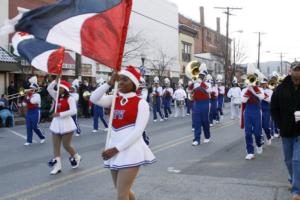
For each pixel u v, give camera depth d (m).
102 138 14.87
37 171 9.06
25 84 22.39
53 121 8.80
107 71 34.66
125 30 5.11
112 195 7.04
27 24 5.48
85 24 5.26
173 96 26.28
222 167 9.32
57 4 5.39
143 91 12.36
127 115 4.79
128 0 5.10
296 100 6.14
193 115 13.05
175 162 9.91
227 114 26.70
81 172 8.85
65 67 29.14
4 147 12.86
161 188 7.40
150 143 13.29
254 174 8.57
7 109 19.33
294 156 6.06
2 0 24.92
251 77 10.27
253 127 10.76
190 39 53.94
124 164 4.70
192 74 13.40
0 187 7.65
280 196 6.88
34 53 8.66
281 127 6.29
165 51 45.53
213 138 14.50
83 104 23.86
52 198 6.89
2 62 23.77
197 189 7.34
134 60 37.88
